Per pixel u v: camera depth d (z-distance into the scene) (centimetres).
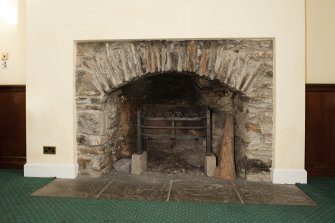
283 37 290
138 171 333
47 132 313
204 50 301
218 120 351
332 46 319
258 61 298
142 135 354
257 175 306
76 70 313
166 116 357
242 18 291
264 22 291
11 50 350
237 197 261
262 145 304
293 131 295
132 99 362
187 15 294
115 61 308
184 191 277
